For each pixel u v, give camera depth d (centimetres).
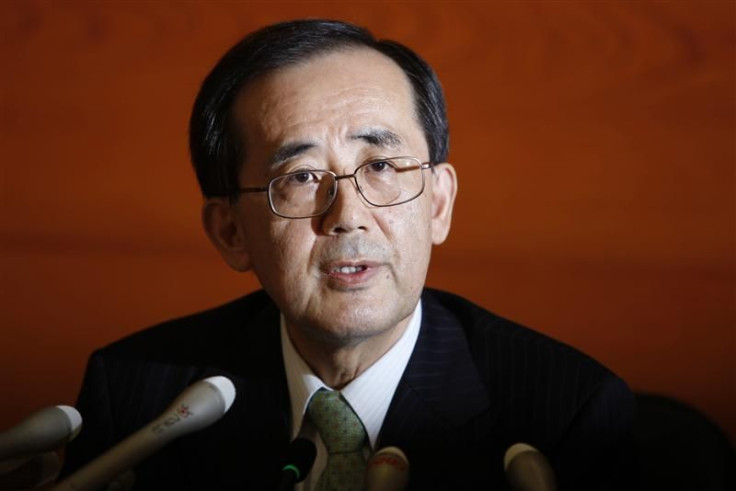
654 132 1445
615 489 435
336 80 400
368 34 419
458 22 1553
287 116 395
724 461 457
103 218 1381
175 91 1535
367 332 392
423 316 482
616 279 1234
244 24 1579
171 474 461
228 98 415
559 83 1512
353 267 389
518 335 480
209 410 337
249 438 455
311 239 390
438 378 453
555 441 440
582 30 1544
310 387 443
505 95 1500
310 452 359
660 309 1169
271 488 441
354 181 389
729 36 1521
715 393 1018
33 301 1188
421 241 404
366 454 437
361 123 394
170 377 495
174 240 1344
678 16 1538
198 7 1588
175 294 1207
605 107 1478
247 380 465
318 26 411
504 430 446
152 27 1587
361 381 438
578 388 450
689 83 1498
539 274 1236
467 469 432
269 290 412
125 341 525
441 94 434
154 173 1450
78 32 1583
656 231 1320
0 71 1551
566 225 1329
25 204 1399
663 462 461
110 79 1549
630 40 1540
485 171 1402
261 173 402
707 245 1295
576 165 1407
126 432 486
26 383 1030
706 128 1446
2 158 1462
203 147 431
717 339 1112
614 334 1121
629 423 448
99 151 1474
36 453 340
